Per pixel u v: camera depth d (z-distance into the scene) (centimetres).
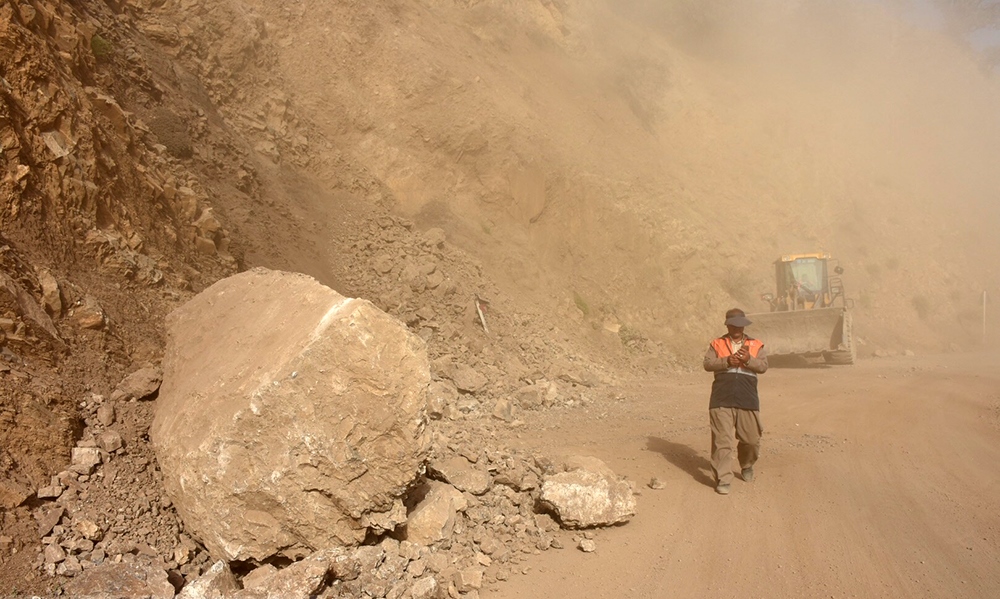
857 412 1038
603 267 2061
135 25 1409
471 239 1805
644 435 908
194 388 518
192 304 639
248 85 1623
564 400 1191
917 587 454
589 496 572
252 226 1239
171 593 409
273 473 447
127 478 499
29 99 736
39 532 431
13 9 816
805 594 452
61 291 625
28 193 670
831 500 627
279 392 450
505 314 1498
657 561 514
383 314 473
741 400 667
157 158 1036
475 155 1983
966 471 713
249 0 1848
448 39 2319
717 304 2170
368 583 443
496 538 552
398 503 477
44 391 516
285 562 468
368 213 1609
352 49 1980
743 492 660
